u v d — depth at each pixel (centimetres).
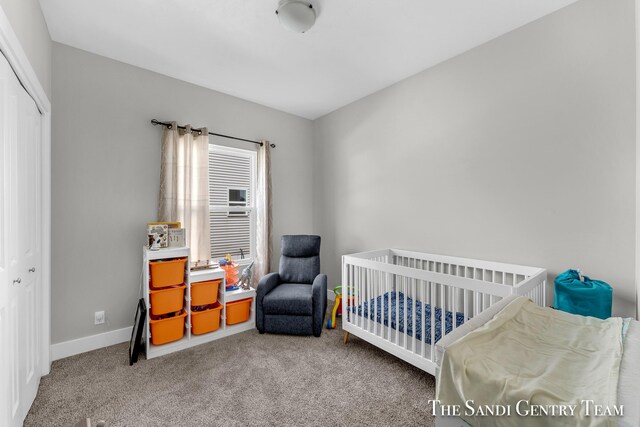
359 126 349
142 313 222
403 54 251
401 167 301
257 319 276
